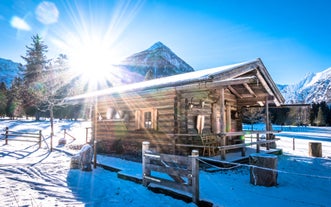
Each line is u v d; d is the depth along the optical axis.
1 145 15.18
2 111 47.25
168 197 5.41
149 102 11.38
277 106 14.38
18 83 46.50
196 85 8.56
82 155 8.55
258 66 11.12
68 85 42.66
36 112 40.06
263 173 6.26
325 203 5.03
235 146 9.17
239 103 13.84
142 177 6.48
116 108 13.26
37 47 43.56
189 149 10.09
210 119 11.52
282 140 23.44
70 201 5.21
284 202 5.06
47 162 10.05
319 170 8.64
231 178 7.07
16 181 6.84
